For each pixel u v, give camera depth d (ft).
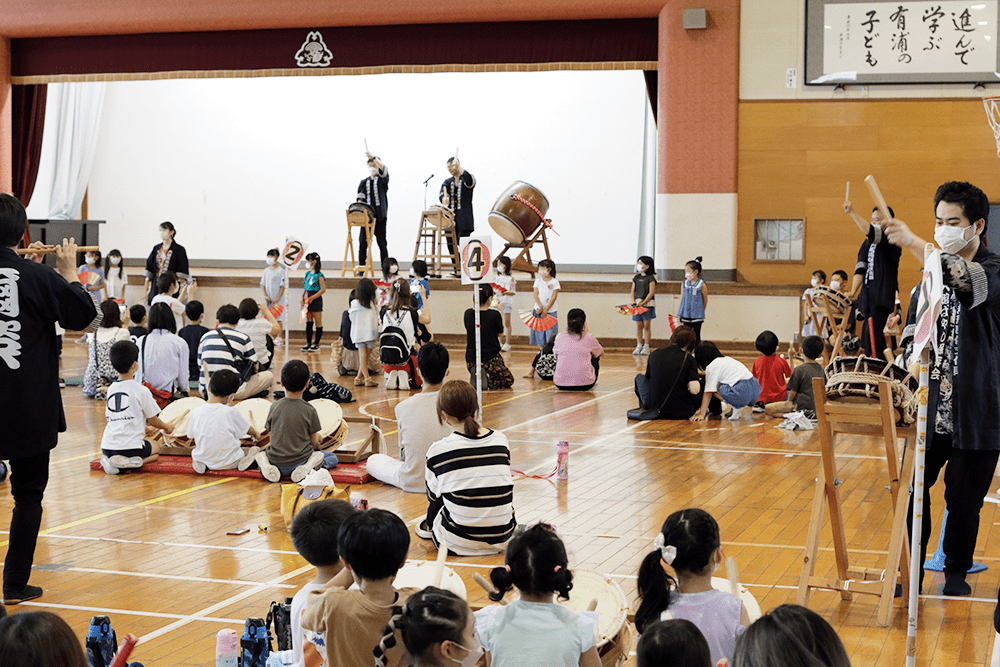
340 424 28.43
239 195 81.00
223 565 19.67
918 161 53.06
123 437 27.50
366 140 78.69
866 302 34.50
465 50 56.70
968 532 17.24
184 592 18.10
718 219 54.65
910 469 16.34
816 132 53.93
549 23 55.83
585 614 11.12
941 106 52.54
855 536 21.22
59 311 17.39
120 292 62.80
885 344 34.47
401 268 77.56
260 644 13.46
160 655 15.14
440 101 77.05
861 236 54.08
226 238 81.25
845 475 26.89
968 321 16.42
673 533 11.26
